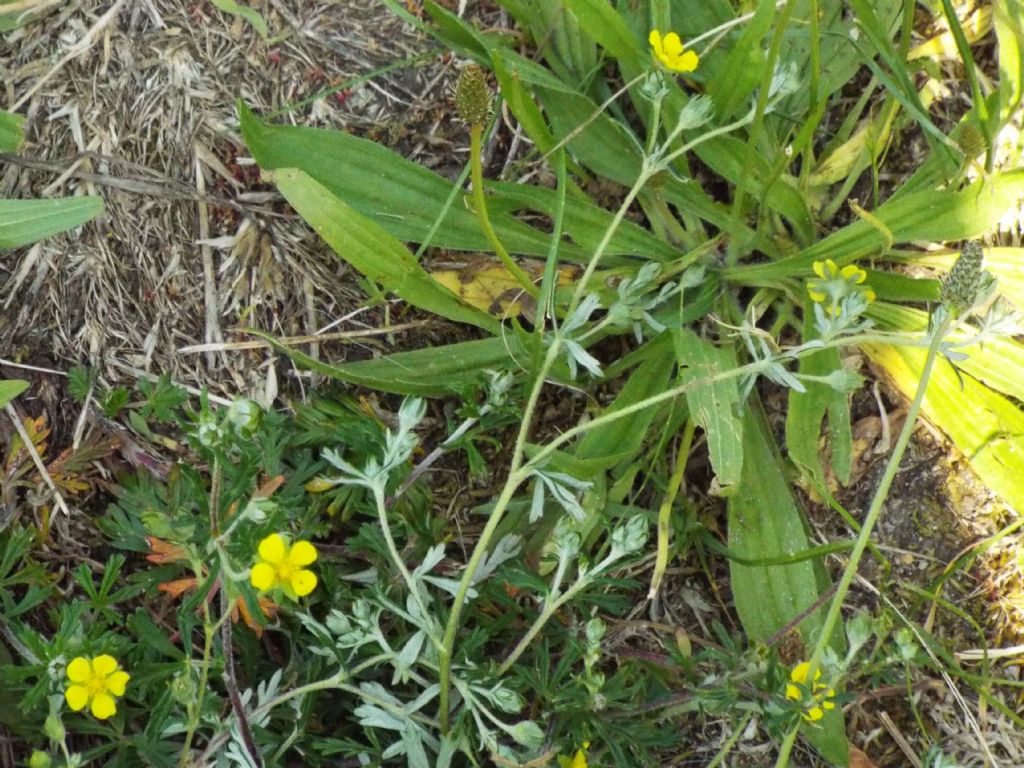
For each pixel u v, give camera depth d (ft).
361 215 0.99
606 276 1.13
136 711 0.95
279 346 1.00
